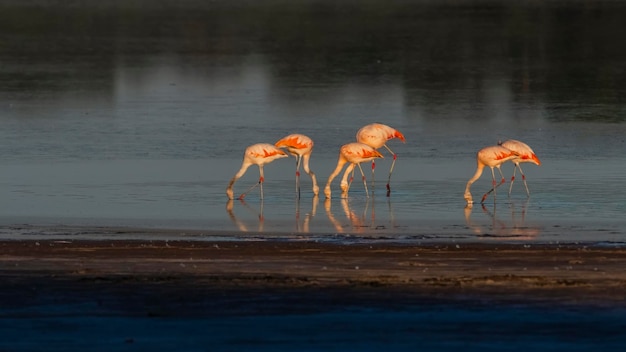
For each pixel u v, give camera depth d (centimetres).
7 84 14625
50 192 8175
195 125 11438
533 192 8188
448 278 5478
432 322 4747
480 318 4800
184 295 5153
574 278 5491
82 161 9481
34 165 9288
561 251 6206
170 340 4512
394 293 5184
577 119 11750
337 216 7419
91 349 4400
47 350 4388
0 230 6856
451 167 9244
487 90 14050
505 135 10800
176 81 15088
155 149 10088
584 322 4747
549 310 4909
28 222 7119
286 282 5397
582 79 15088
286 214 7488
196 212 7525
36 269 5703
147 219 7256
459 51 18638
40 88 14300
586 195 8056
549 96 13500
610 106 12662
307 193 8269
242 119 11844
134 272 5650
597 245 6400
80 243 6450
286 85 14538
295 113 12250
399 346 4447
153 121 11681
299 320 4775
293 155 8831
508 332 4619
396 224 7125
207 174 8944
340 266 5819
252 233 6819
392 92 13875
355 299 5078
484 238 6638
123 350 4391
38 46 19712
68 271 5653
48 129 11138
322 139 10656
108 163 9381
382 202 7912
